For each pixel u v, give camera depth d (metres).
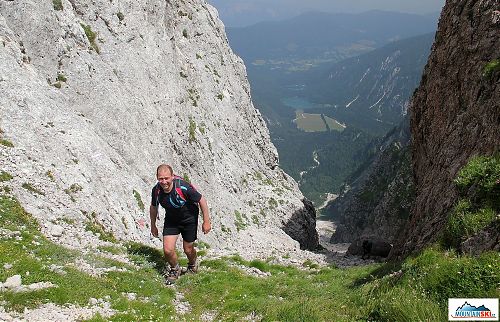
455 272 11.33
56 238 18.70
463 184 19.28
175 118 50.19
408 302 10.89
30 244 15.66
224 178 64.88
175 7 75.38
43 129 25.88
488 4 30.98
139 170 36.22
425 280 11.95
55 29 33.12
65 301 11.69
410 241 27.52
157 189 16.03
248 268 24.50
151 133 41.38
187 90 65.00
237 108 86.50
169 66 54.12
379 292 13.28
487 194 15.93
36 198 20.86
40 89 28.72
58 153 25.47
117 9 44.97
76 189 24.02
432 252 14.48
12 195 19.80
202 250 28.34
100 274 15.13
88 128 31.23
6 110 24.45
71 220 21.45
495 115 23.17
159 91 48.19
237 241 52.00
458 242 14.85
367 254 44.69
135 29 47.16
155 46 51.34
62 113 29.20
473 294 10.41
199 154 54.56
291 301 14.62
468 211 15.84
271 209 73.94
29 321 10.20
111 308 12.33
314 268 29.78
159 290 15.39
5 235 15.73
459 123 28.89
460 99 30.72
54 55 32.50
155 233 16.77
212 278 17.58
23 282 11.99
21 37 30.55
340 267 31.62
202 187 51.12
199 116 64.25
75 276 13.63
